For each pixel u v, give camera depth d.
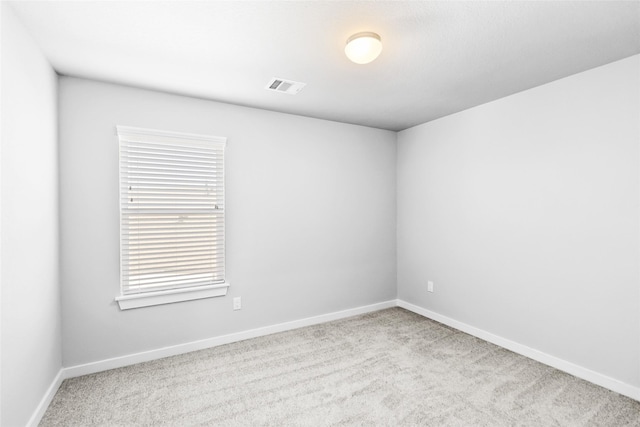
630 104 2.08
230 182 2.96
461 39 1.85
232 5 1.52
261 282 3.14
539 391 2.16
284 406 2.02
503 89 2.64
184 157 2.73
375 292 3.91
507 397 2.10
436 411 1.96
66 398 2.09
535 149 2.60
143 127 2.57
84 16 1.61
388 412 1.95
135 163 2.54
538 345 2.59
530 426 1.82
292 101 2.90
